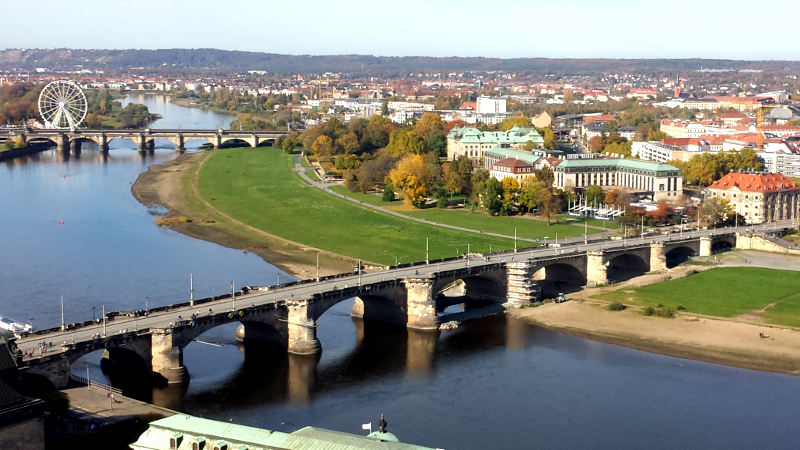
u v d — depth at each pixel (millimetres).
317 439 199875
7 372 193500
